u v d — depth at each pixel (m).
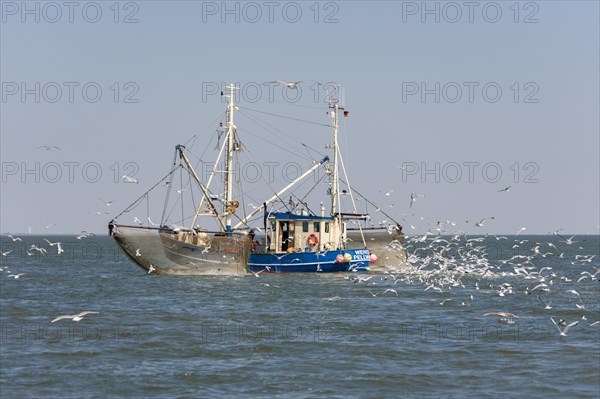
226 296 178.75
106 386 93.94
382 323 138.62
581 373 101.12
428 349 114.81
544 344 119.25
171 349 113.69
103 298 175.25
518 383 96.50
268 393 91.75
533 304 170.12
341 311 155.12
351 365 104.69
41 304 164.75
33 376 97.75
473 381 97.44
